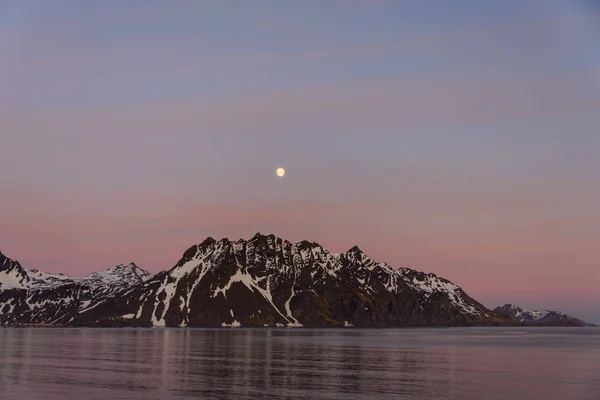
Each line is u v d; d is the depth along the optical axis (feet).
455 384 364.79
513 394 328.29
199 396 309.83
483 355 640.58
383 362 514.68
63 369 435.12
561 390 345.31
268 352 636.48
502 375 419.54
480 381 381.81
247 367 454.81
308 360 526.98
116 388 335.26
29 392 320.29
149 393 318.24
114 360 516.73
